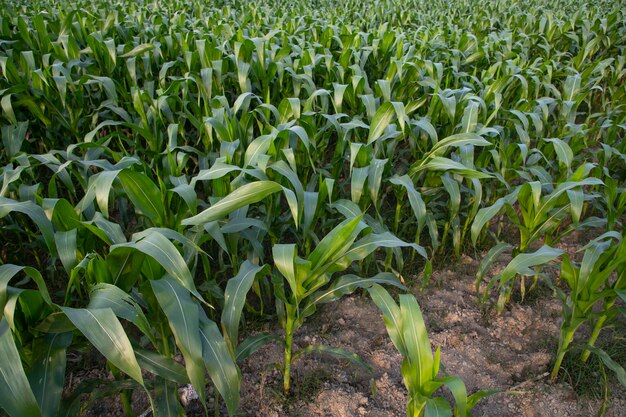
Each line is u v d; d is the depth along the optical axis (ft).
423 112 12.16
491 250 7.54
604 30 16.49
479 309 8.14
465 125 8.74
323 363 7.00
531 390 6.59
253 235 7.14
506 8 24.81
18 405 3.43
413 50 13.14
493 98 10.74
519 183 10.88
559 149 8.07
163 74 11.44
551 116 13.57
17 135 9.17
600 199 10.02
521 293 8.41
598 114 11.94
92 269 4.46
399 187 8.48
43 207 5.28
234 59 11.68
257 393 6.51
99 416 6.17
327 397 6.46
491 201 10.20
